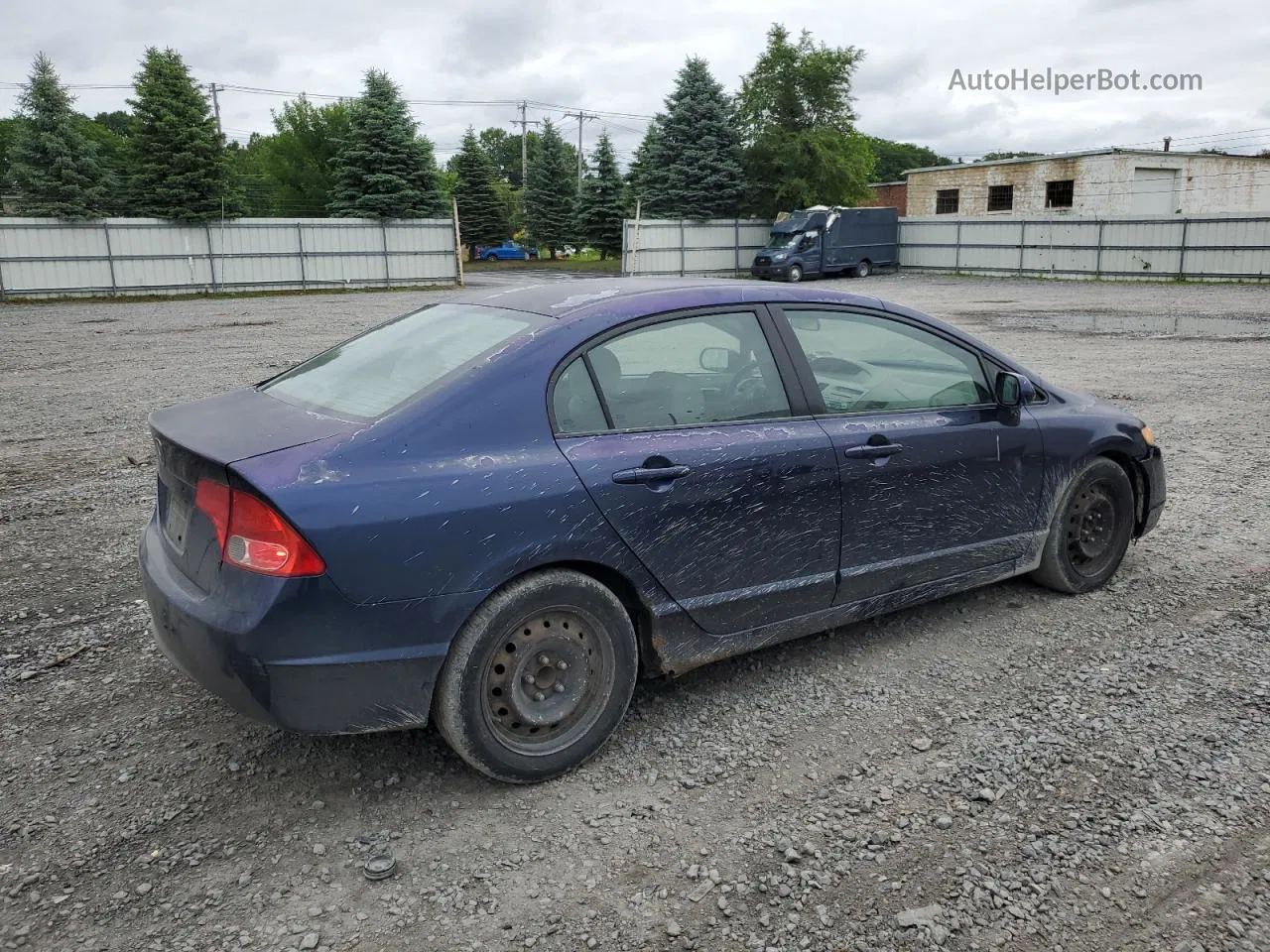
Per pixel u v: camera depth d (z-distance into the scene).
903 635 4.16
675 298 3.43
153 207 35.22
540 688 3.04
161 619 2.90
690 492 3.20
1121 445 4.52
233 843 2.76
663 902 2.50
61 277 30.16
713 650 3.42
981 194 44.34
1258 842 2.71
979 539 4.07
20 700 3.62
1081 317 19.78
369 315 22.50
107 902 2.50
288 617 2.61
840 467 3.55
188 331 18.75
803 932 2.39
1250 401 9.80
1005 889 2.54
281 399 3.37
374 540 2.67
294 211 63.88
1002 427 4.06
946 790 2.98
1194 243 30.58
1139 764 3.11
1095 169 39.66
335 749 3.26
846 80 41.69
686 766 3.16
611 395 3.19
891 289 30.61
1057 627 4.21
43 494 6.61
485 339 3.23
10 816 2.88
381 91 39.25
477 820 2.87
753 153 42.53
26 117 34.75
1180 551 5.19
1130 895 2.50
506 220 68.06
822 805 2.92
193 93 35.62
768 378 3.52
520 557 2.88
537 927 2.42
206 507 2.76
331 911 2.47
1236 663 3.83
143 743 3.31
